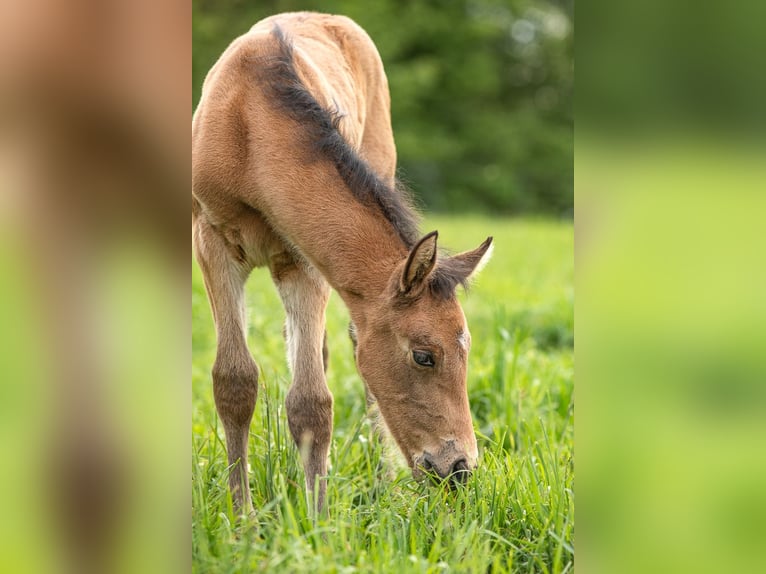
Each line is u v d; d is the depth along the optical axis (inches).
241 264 322.7
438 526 253.3
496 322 490.9
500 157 1987.0
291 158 297.1
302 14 419.2
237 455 310.0
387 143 440.1
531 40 2105.1
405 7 1994.3
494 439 367.6
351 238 289.9
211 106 312.0
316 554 236.8
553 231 1151.0
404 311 277.6
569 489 277.6
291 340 322.7
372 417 334.6
